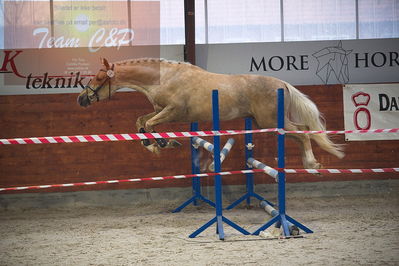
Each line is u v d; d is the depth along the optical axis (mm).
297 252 5379
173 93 8555
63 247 6211
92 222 8227
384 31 10227
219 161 6426
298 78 10227
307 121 8562
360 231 6492
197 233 6465
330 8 10172
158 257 5414
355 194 10164
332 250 5418
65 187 9914
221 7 10102
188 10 9742
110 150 9938
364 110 10102
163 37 9914
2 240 6879
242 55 10164
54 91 9867
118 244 6250
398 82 10211
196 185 9102
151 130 8555
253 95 8562
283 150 6301
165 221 8000
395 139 10172
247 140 8898
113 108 9922
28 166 9867
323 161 10125
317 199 9836
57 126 9883
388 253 5215
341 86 10086
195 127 8938
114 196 9961
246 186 9984
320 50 10211
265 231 6617
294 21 10172
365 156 10164
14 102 9812
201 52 10125
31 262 5453
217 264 4992
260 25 10148
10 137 9812
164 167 10000
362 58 10242
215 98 6332
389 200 9453
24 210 9727
